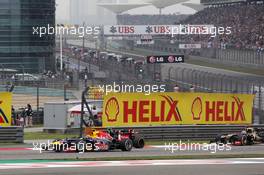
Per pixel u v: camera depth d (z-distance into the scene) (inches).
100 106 4566.9
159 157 2608.3
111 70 7037.4
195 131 3590.1
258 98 4249.5
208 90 5137.8
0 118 3361.2
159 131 3501.5
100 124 3715.6
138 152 2839.6
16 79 7126.0
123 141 2883.9
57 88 6742.1
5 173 2080.5
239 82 4626.0
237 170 2224.4
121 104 3422.7
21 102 5836.6
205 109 3629.4
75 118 4089.6
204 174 2111.2
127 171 2164.1
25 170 2160.4
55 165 2306.8
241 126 3705.7
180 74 6993.1
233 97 3690.9
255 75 7076.8
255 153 2807.6
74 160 2465.6
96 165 2322.8
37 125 4692.4
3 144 3181.6
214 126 3636.8
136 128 3442.4
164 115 3531.0
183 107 3577.8
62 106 4028.1
